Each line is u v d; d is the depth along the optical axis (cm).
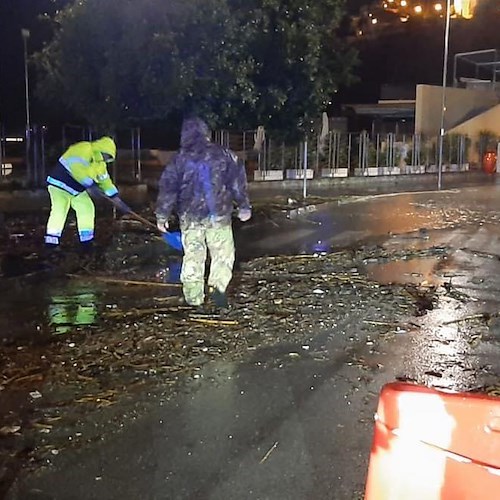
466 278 876
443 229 1324
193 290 689
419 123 3122
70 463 374
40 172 1947
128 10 1205
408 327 646
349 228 1318
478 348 588
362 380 505
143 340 583
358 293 776
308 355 559
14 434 408
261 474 364
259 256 998
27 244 999
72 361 531
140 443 398
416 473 230
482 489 222
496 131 3275
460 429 225
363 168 2608
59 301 711
